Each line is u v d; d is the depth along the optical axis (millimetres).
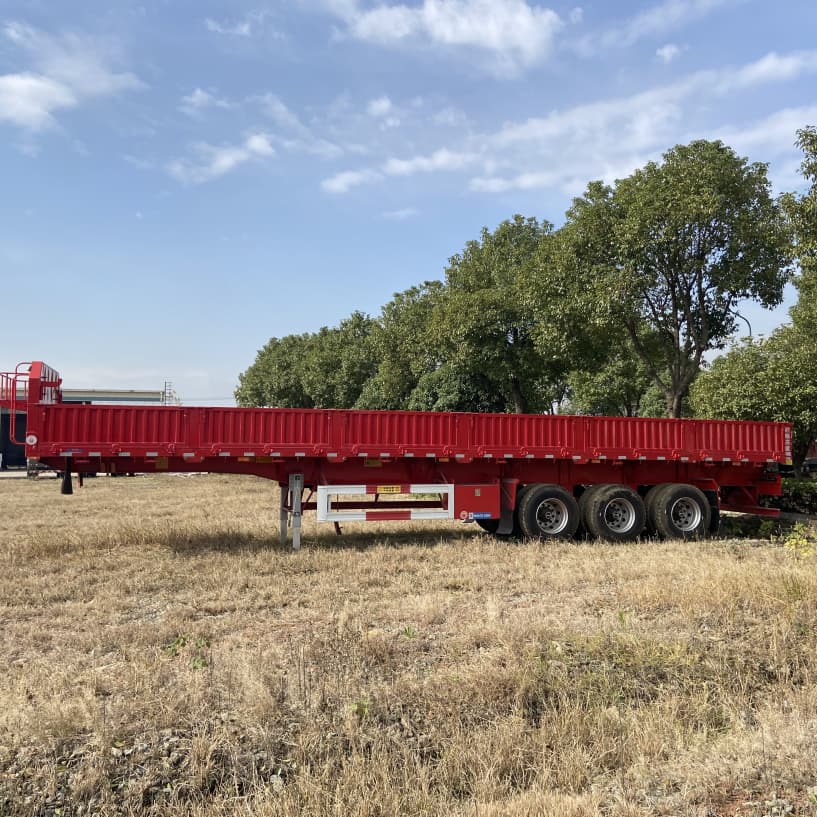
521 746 4066
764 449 14109
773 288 16984
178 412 11234
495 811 3391
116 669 5500
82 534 12570
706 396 17609
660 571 9297
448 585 8836
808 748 3967
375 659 5527
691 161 16438
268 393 60938
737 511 14742
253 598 8211
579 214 18469
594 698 4727
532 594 8367
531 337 23438
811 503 16188
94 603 7961
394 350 35375
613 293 17031
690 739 4238
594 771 3920
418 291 36594
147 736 4117
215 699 4629
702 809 3471
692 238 16766
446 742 4098
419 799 3486
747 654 5559
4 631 6867
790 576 7711
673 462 13898
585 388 32938
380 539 12734
